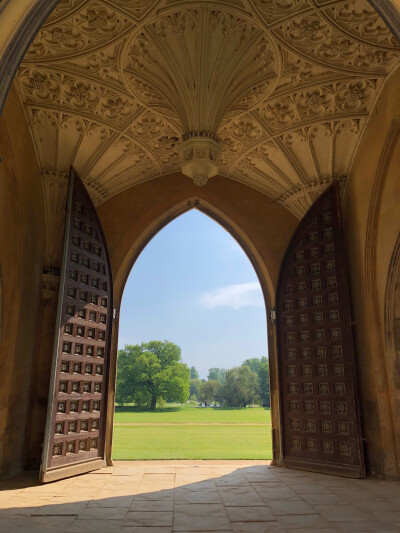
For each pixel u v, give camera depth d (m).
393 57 6.93
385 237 7.83
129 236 10.45
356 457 7.59
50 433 7.21
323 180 9.40
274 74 7.57
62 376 7.70
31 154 8.45
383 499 5.91
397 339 7.57
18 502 5.74
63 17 6.30
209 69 7.13
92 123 8.70
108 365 9.25
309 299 9.16
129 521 4.81
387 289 7.70
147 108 8.52
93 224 9.35
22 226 7.94
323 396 8.41
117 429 24.41
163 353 75.06
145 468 8.66
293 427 8.84
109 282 9.70
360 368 8.30
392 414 7.40
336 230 8.93
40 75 7.47
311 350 8.86
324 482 7.19
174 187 10.86
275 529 4.50
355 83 7.65
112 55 7.14
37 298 8.86
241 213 10.80
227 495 6.23
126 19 6.43
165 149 9.91
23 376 8.19
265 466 9.02
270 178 10.38
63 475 7.37
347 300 8.43
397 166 7.49
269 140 9.35
